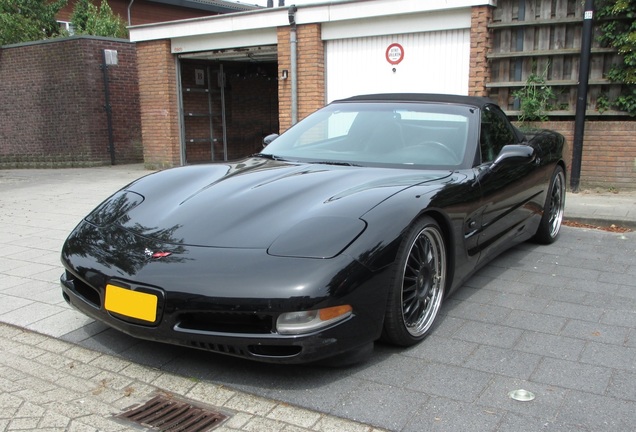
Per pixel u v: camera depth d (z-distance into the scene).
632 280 4.16
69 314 3.57
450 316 3.45
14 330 3.34
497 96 7.97
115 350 3.04
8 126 14.03
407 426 2.27
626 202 6.81
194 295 2.47
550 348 2.99
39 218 6.77
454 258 3.25
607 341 3.07
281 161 3.80
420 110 4.13
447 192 3.15
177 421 2.36
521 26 7.62
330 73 9.05
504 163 3.70
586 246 5.21
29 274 4.46
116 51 13.04
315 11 8.77
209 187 3.24
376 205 2.80
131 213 3.11
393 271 2.71
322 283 2.43
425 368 2.77
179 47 10.67
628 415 2.33
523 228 4.52
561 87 7.65
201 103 12.30
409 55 8.31
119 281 2.67
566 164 5.45
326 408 2.42
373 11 8.27
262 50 10.16
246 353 2.50
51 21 17.09
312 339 2.43
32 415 2.42
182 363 2.87
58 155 13.39
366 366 2.79
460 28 7.82
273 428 2.29
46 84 13.20
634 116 7.31
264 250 2.55
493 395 2.50
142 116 11.38
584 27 7.02
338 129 4.13
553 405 2.41
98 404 2.51
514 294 3.86
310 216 2.73
